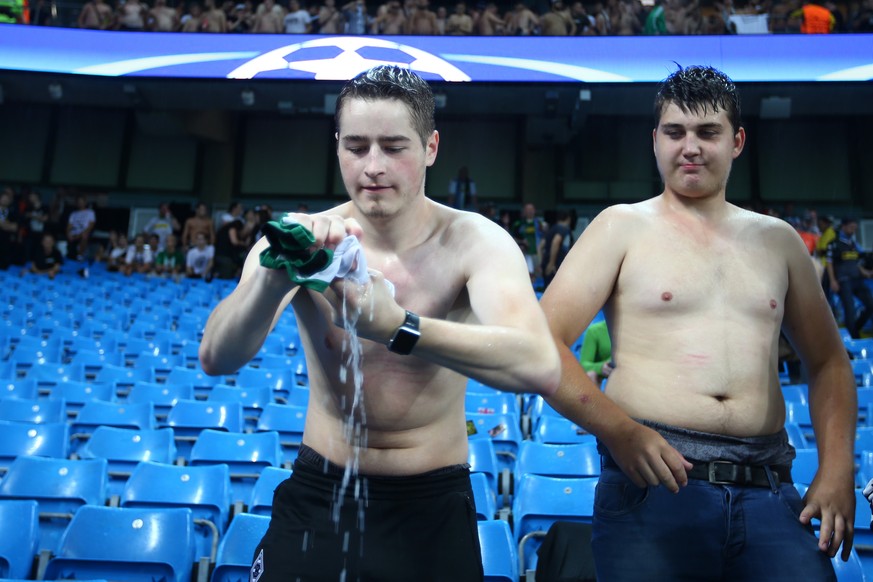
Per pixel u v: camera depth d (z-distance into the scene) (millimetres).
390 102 1520
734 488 1751
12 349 7621
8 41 11180
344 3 14758
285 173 15734
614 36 10805
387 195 1530
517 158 15383
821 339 1984
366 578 1566
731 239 1939
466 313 1648
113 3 13242
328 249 1233
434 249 1625
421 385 1622
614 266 1933
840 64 10391
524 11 12383
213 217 15312
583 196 14836
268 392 5707
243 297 1417
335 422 1662
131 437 4273
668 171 1975
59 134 15609
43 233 11820
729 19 11180
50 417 4957
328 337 1629
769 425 1812
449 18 12414
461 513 1638
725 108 1948
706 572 1738
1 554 2941
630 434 1725
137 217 15305
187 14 13336
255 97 12953
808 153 14812
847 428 1898
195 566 3057
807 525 1773
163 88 12750
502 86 11945
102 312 9172
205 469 3576
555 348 1415
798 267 1962
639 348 1874
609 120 15055
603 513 1828
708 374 1803
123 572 2873
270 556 1595
